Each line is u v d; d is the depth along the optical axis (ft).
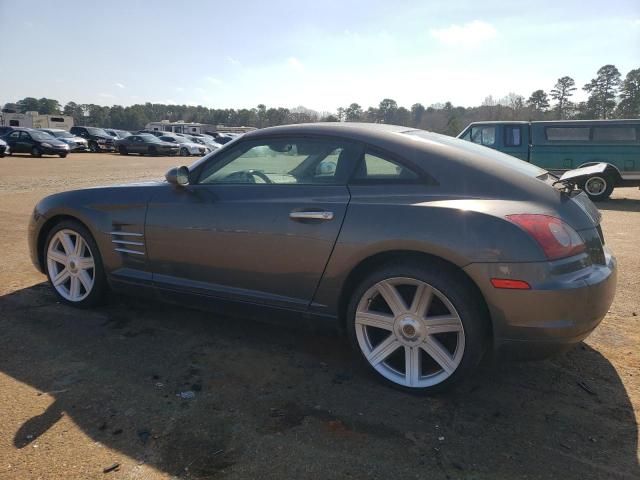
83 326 12.60
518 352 8.89
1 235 22.40
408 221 9.21
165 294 12.29
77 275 13.66
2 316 13.11
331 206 10.01
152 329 12.53
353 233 9.64
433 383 9.42
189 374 10.28
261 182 11.23
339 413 8.98
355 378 10.26
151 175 58.59
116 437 8.15
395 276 9.41
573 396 9.60
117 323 12.85
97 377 10.07
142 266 12.48
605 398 9.52
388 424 8.66
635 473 7.47
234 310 11.50
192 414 8.84
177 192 12.03
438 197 9.38
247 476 7.32
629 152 38.60
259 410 9.02
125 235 12.54
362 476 7.35
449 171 9.58
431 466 7.58
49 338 11.86
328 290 10.17
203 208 11.43
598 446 8.09
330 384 10.00
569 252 8.82
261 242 10.64
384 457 7.77
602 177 39.19
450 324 9.19
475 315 8.97
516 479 7.32
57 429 8.32
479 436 8.34
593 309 8.88
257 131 11.64
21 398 9.23
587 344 11.80
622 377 10.28
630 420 8.80
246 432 8.36
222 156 11.79
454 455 7.84
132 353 11.18
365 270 10.02
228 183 11.59
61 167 70.08
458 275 9.07
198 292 11.73
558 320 8.58
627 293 15.31
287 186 10.78
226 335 12.28
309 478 7.29
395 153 10.01
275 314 10.97
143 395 9.43
